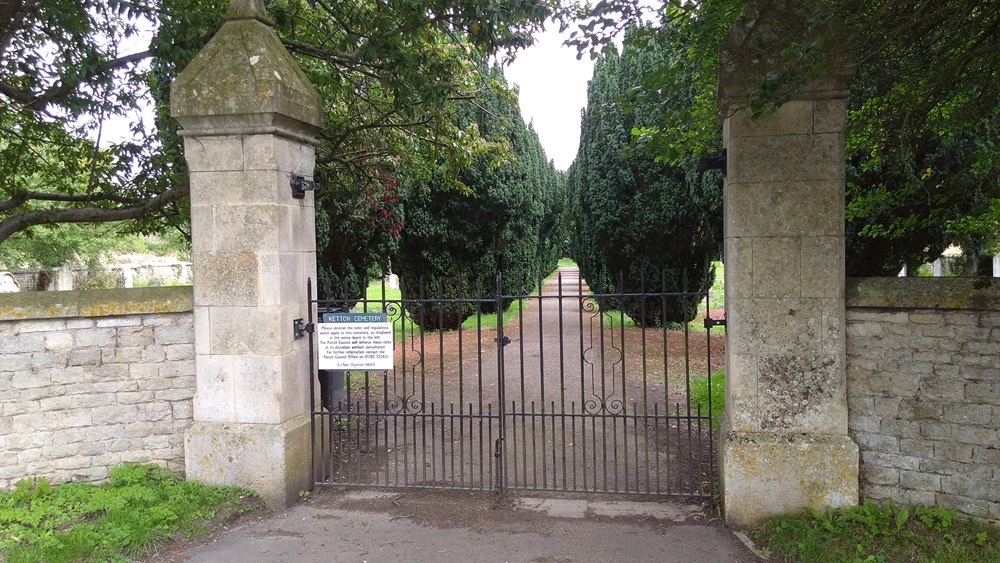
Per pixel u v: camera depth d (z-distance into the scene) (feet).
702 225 36.11
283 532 13.05
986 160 14.93
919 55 13.64
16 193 21.57
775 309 12.62
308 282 15.28
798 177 12.38
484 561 11.75
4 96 19.33
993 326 11.60
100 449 14.64
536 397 24.98
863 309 12.47
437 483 15.89
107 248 63.72
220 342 14.38
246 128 13.83
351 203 31.50
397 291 61.36
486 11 16.97
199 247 14.35
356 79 24.61
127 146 20.34
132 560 11.62
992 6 11.48
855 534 11.68
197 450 14.42
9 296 13.92
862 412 12.57
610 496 14.75
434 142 24.41
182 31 16.48
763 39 12.21
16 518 12.58
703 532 12.78
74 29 14.90
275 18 17.74
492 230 39.91
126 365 14.76
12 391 13.93
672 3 13.67
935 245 25.45
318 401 16.05
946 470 12.03
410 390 26.43
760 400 12.78
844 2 10.84
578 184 46.24
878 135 15.70
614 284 40.29
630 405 23.32
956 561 10.61
